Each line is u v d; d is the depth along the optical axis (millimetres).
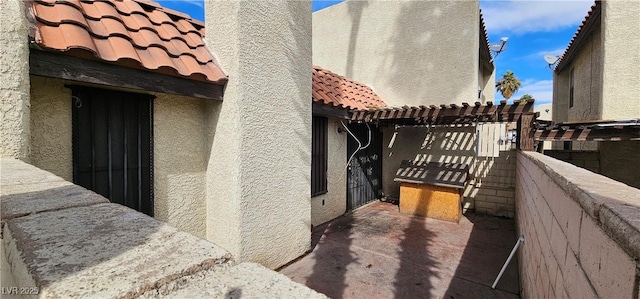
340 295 3719
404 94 9148
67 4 2861
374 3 9750
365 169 8422
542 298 2109
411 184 7523
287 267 4438
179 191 3701
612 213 810
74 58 2535
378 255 4941
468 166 7594
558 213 1648
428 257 4895
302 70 4652
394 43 9336
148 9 3957
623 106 6789
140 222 1175
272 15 4043
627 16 6742
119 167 3186
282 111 4250
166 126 3562
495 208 7633
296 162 4566
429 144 8562
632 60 6695
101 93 3035
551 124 6477
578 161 7633
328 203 6812
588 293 1048
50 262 820
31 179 1742
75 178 2836
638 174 6891
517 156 6207
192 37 3969
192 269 857
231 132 3648
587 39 9562
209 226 3992
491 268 4512
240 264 969
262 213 3959
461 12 8164
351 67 10273
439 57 8523
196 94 3447
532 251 2830
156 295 752
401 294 3754
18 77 2133
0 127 2057
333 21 10758
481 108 5453
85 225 1121
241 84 3600
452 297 3699
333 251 5078
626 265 722
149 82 3053
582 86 10266
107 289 716
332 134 6879
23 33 2170
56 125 2721
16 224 1106
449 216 6980
